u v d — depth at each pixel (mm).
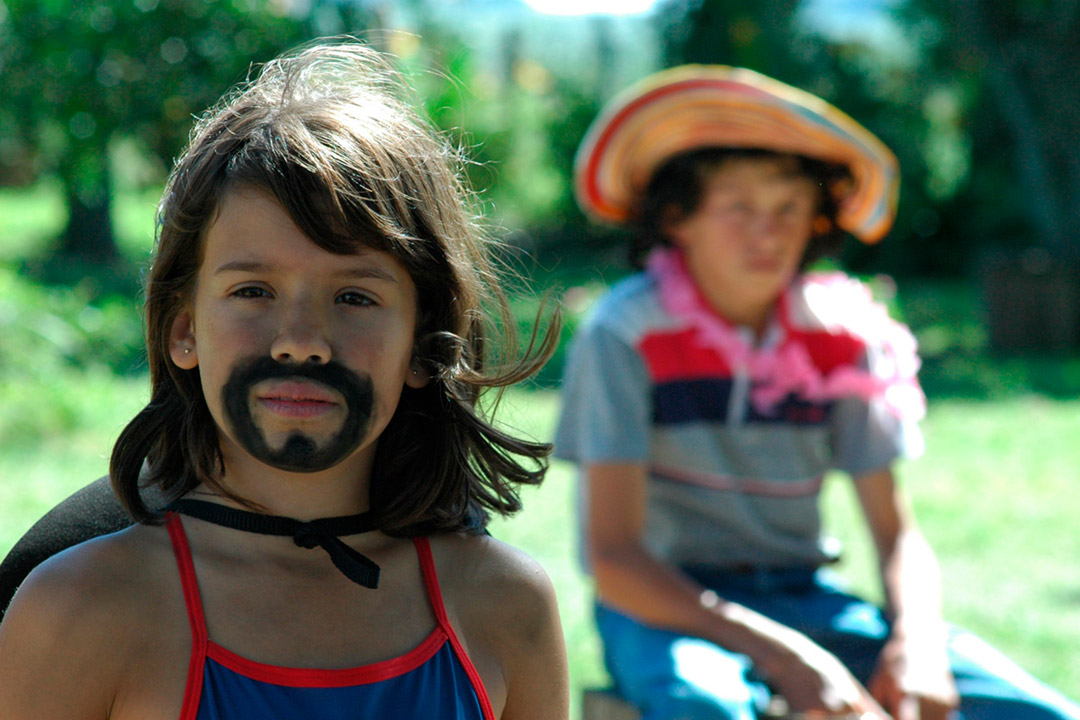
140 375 12547
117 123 14750
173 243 2002
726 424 4090
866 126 25234
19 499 8008
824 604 3984
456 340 2119
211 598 1920
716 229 4188
